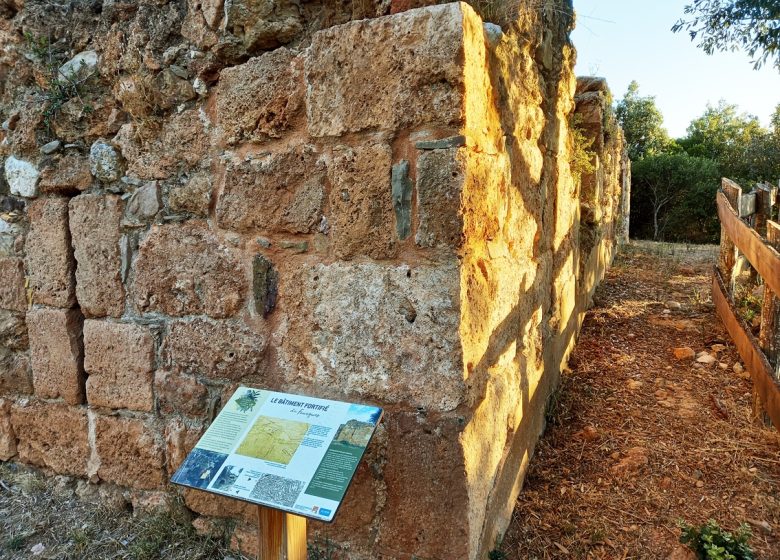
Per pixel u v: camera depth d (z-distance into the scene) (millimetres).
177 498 2336
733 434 2930
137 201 2332
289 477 1553
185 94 2199
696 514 2361
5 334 2711
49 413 2631
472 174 1742
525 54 2473
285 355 2051
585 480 2641
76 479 2629
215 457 1675
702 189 14430
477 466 1847
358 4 1937
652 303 5215
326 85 1862
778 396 2664
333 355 1944
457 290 1719
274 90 1990
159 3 2234
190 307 2238
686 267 6914
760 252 3225
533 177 2695
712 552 1991
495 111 2023
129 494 2467
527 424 2656
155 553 2191
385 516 1888
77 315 2557
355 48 1792
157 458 2369
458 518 1771
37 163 2557
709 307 4891
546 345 3135
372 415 1648
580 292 4488
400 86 1730
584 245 4828
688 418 3125
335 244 1905
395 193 1779
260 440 1684
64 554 2230
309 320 1986
